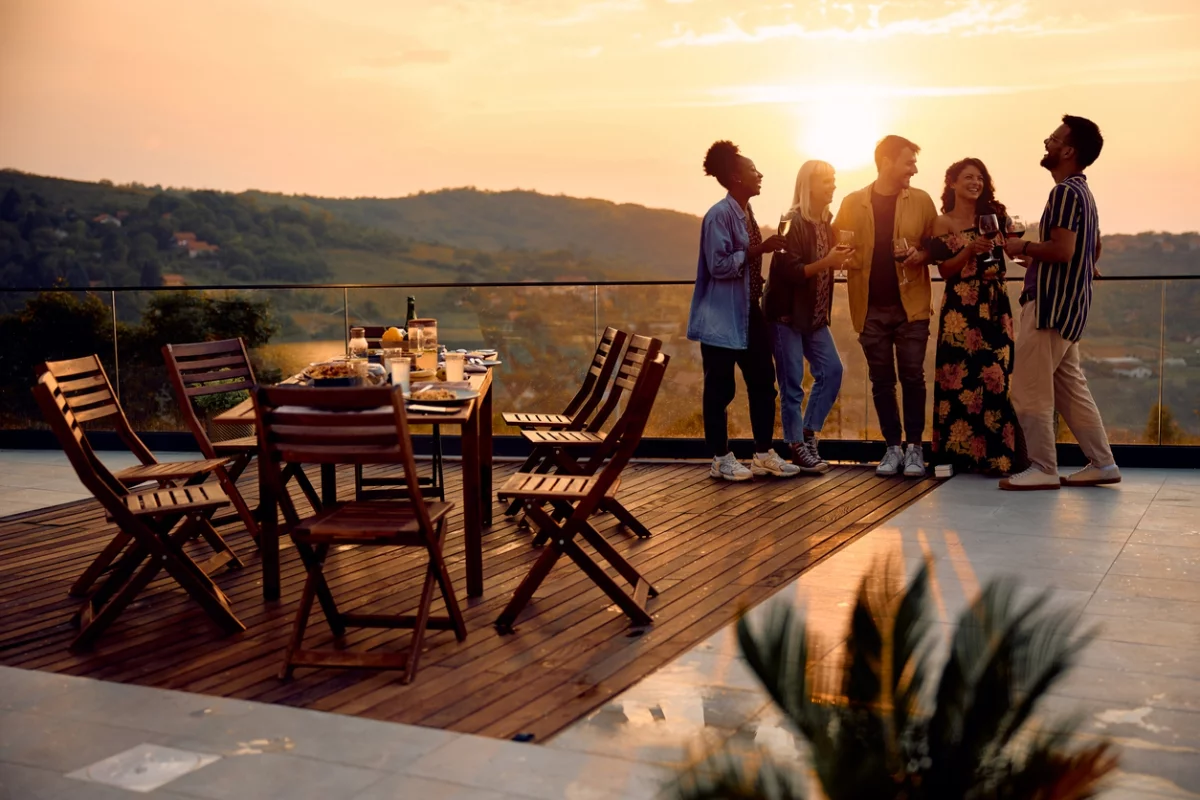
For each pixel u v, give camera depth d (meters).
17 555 5.24
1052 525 5.31
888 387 6.66
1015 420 6.50
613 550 4.14
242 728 3.13
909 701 1.55
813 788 1.62
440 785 2.73
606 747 2.94
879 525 5.39
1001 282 6.46
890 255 6.50
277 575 4.43
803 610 4.05
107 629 4.11
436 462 6.16
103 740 3.06
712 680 3.42
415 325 5.65
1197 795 2.59
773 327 6.77
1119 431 6.98
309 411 4.00
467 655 3.73
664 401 7.58
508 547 5.21
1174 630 3.77
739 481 6.61
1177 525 5.28
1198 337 6.82
